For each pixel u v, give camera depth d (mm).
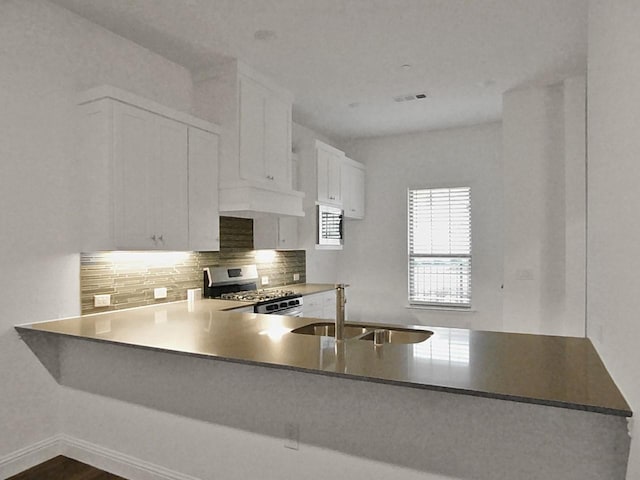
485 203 5477
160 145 3094
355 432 2002
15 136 2590
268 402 2205
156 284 3510
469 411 1794
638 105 1159
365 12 2844
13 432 2631
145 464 2570
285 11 2830
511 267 4176
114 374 2695
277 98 4055
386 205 6031
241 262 4445
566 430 1649
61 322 2732
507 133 4234
